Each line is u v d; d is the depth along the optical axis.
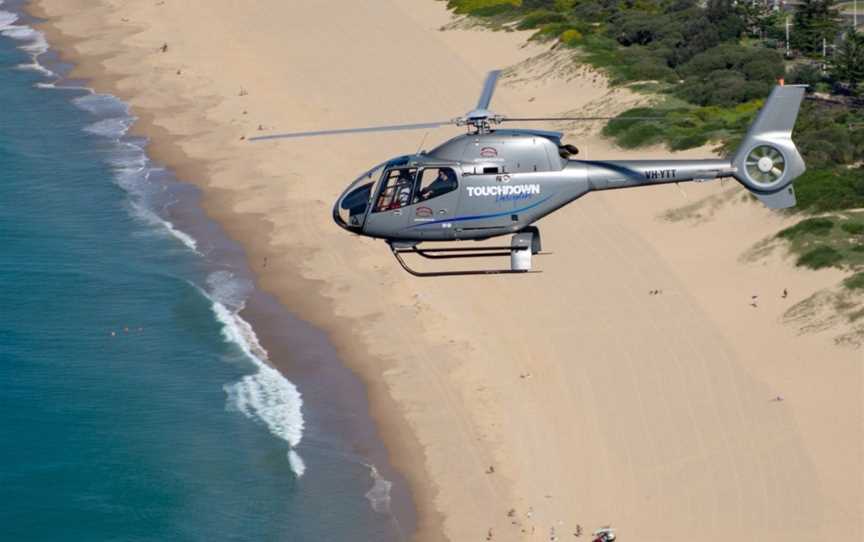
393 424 195.62
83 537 177.00
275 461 189.00
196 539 174.88
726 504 168.62
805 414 185.00
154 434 196.62
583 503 172.25
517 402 196.50
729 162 136.00
